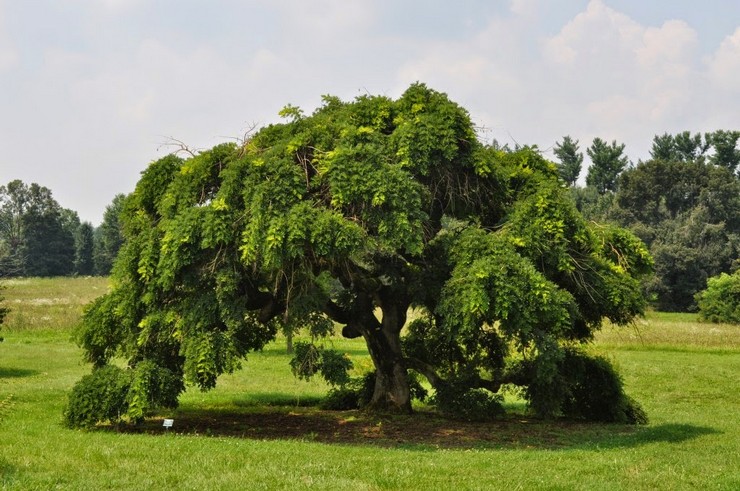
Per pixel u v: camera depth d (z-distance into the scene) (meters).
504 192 13.91
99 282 68.94
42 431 12.34
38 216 88.38
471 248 12.61
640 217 70.44
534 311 11.88
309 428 14.41
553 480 9.23
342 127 13.41
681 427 14.91
